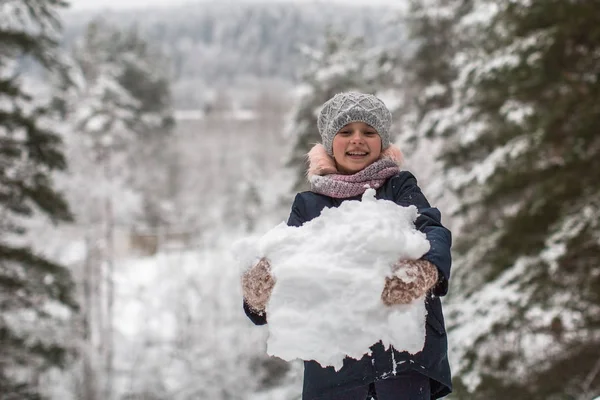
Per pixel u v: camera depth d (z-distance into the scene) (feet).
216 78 376.89
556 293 21.47
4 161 26.99
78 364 44.88
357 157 6.44
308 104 58.23
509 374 21.50
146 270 86.94
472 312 21.95
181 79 373.20
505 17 23.76
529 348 22.49
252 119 180.86
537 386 21.65
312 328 4.79
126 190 65.05
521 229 23.58
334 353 4.77
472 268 27.09
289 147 61.31
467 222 33.60
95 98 66.44
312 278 4.85
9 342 27.35
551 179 22.24
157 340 66.54
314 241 5.14
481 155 33.09
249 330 69.46
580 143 21.63
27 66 28.35
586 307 21.56
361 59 57.47
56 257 51.01
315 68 58.59
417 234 5.13
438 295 5.33
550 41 21.89
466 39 43.39
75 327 33.09
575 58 22.30
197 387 62.49
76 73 30.07
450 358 21.56
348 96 6.56
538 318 20.92
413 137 41.57
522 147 23.49
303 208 6.40
